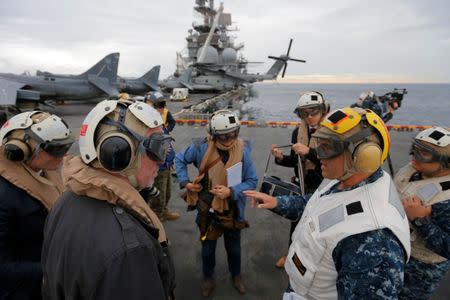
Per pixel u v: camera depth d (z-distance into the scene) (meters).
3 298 1.41
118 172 0.95
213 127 2.19
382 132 1.03
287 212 1.72
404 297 1.85
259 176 5.93
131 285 0.84
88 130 0.93
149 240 0.92
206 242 2.53
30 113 1.60
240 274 2.73
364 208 1.02
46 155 1.57
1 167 1.45
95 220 0.90
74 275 0.87
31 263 1.44
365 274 0.94
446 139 1.54
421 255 1.67
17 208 1.45
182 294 2.67
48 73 21.77
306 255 1.16
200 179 2.43
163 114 4.40
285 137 9.28
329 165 1.14
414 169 1.81
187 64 45.53
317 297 1.16
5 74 16.81
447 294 2.62
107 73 24.92
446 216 1.50
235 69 43.69
